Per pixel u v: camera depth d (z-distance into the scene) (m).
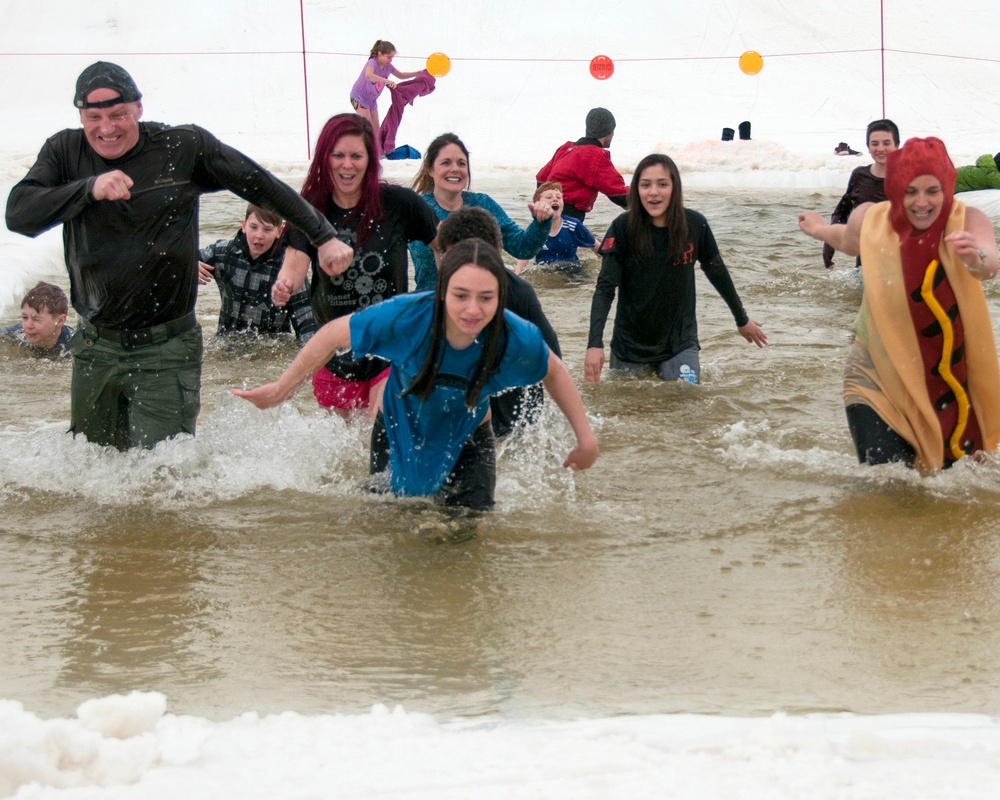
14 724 2.35
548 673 3.26
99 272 4.77
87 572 4.05
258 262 7.60
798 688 3.14
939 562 4.12
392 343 4.26
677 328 6.84
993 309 8.47
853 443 5.39
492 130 34.09
